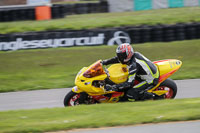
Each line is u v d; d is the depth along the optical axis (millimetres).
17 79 33219
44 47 44812
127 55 21172
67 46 45031
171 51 41125
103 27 50438
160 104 18828
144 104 19094
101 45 45219
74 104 22312
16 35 44406
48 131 15117
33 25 52938
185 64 36125
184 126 15484
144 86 21969
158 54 40219
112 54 41062
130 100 22000
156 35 45156
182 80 29969
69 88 29156
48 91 28484
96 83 21609
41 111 18688
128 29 45062
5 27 52156
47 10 59719
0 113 18797
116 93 22203
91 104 21656
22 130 14977
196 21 51125
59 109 18969
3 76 34406
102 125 15641
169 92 22938
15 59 40625
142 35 45125
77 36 44938
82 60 39219
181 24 46562
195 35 45531
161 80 22391
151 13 60000
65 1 90500
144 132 14953
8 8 64125
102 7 71125
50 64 38281
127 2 70188
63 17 61250
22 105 24500
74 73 34500
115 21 53094
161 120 16016
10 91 29609
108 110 17891
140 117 16312
